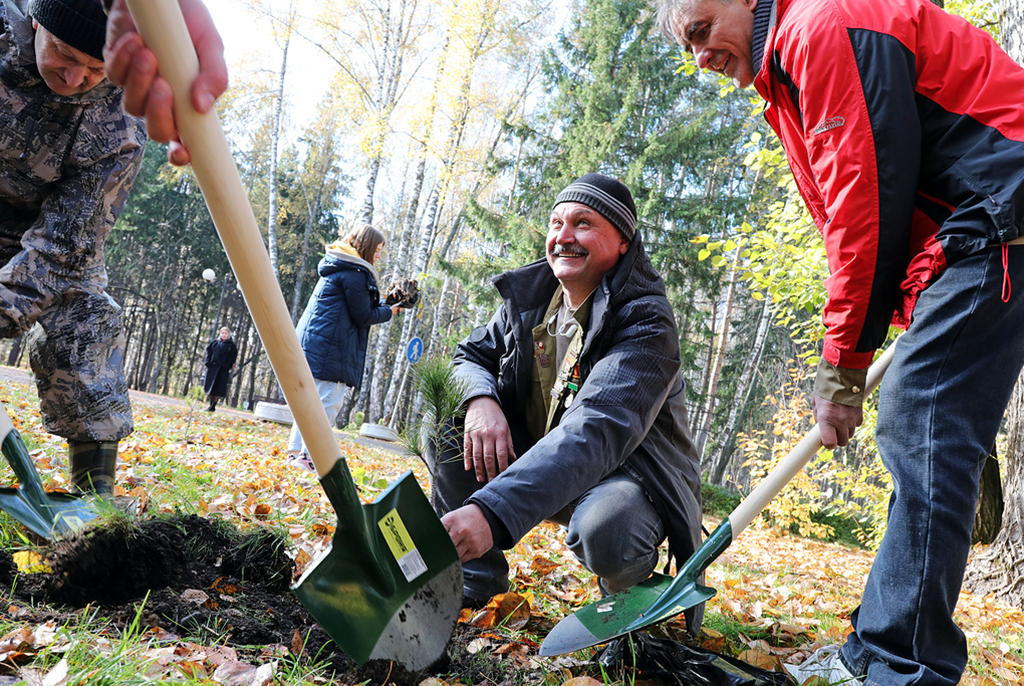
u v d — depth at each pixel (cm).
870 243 194
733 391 2508
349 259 634
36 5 209
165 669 149
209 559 219
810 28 200
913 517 187
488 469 237
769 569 614
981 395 188
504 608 245
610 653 205
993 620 428
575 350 241
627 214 236
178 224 3938
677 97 2138
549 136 2155
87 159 241
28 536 216
